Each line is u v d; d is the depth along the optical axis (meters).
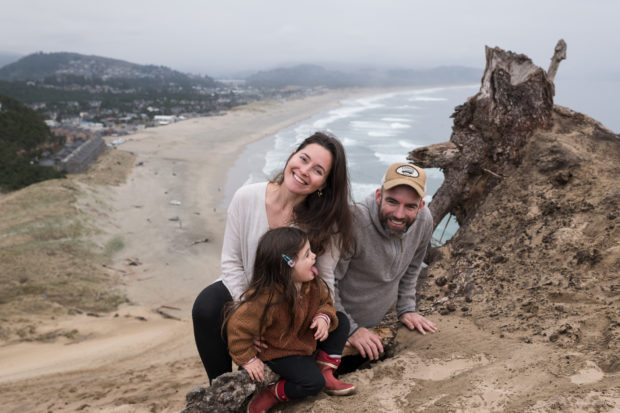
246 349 2.48
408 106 195.25
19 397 8.18
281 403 2.75
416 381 2.85
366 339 3.36
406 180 2.69
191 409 2.52
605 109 127.25
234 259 2.74
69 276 27.42
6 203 38.28
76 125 126.75
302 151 2.47
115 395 6.44
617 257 3.84
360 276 3.25
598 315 3.03
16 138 69.25
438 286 5.05
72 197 40.44
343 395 2.75
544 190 5.86
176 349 14.48
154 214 41.41
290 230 2.39
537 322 3.33
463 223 6.64
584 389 2.11
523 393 2.30
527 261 4.64
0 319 20.09
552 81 7.07
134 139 86.75
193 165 63.09
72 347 16.34
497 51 6.88
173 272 29.88
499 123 6.66
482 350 3.11
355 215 2.96
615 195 5.01
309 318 2.55
